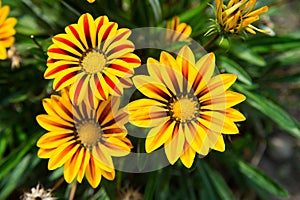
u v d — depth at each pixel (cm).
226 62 52
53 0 55
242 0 42
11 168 53
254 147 65
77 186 59
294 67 72
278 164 72
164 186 56
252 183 63
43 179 60
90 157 42
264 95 60
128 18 57
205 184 59
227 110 41
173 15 56
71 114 42
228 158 59
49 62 41
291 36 57
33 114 60
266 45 58
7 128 60
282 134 72
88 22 41
